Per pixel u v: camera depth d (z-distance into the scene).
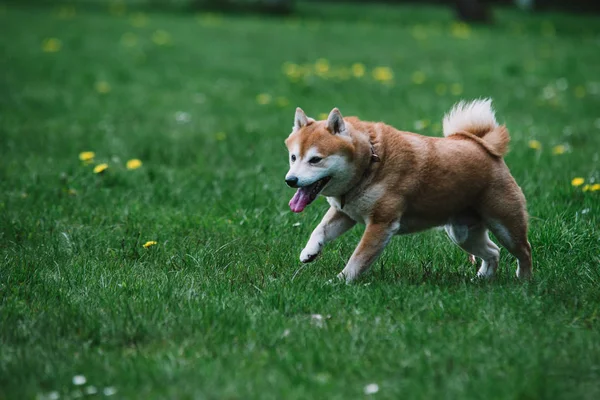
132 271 9.97
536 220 11.80
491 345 7.47
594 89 26.61
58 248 10.80
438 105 22.78
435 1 61.34
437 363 7.04
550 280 9.49
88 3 51.28
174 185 14.05
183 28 41.53
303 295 8.86
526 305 8.46
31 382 6.70
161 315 8.23
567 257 10.30
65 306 8.59
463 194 9.32
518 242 9.54
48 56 31.33
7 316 8.23
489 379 6.68
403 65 31.72
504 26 47.97
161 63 31.12
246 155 16.34
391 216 9.16
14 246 11.05
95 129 19.27
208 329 7.85
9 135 18.14
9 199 13.08
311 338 7.62
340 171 9.02
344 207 9.37
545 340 7.56
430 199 9.27
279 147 17.11
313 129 9.17
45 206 12.76
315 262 10.30
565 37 42.50
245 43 37.22
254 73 29.28
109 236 11.38
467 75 29.14
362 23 47.25
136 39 37.00
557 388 6.46
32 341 7.63
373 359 7.19
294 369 6.96
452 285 9.44
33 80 26.41
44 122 20.12
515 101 24.03
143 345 7.67
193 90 25.77
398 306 8.55
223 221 12.03
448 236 10.91
